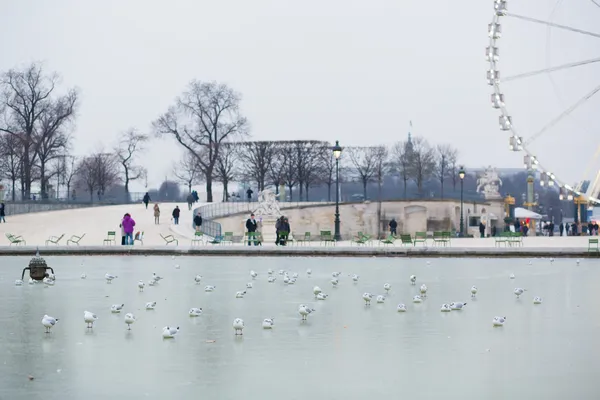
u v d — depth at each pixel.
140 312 36.28
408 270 59.69
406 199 144.00
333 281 47.16
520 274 55.62
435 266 63.84
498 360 25.86
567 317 34.53
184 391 22.20
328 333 30.55
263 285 48.19
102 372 24.30
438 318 34.19
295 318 34.16
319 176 196.75
